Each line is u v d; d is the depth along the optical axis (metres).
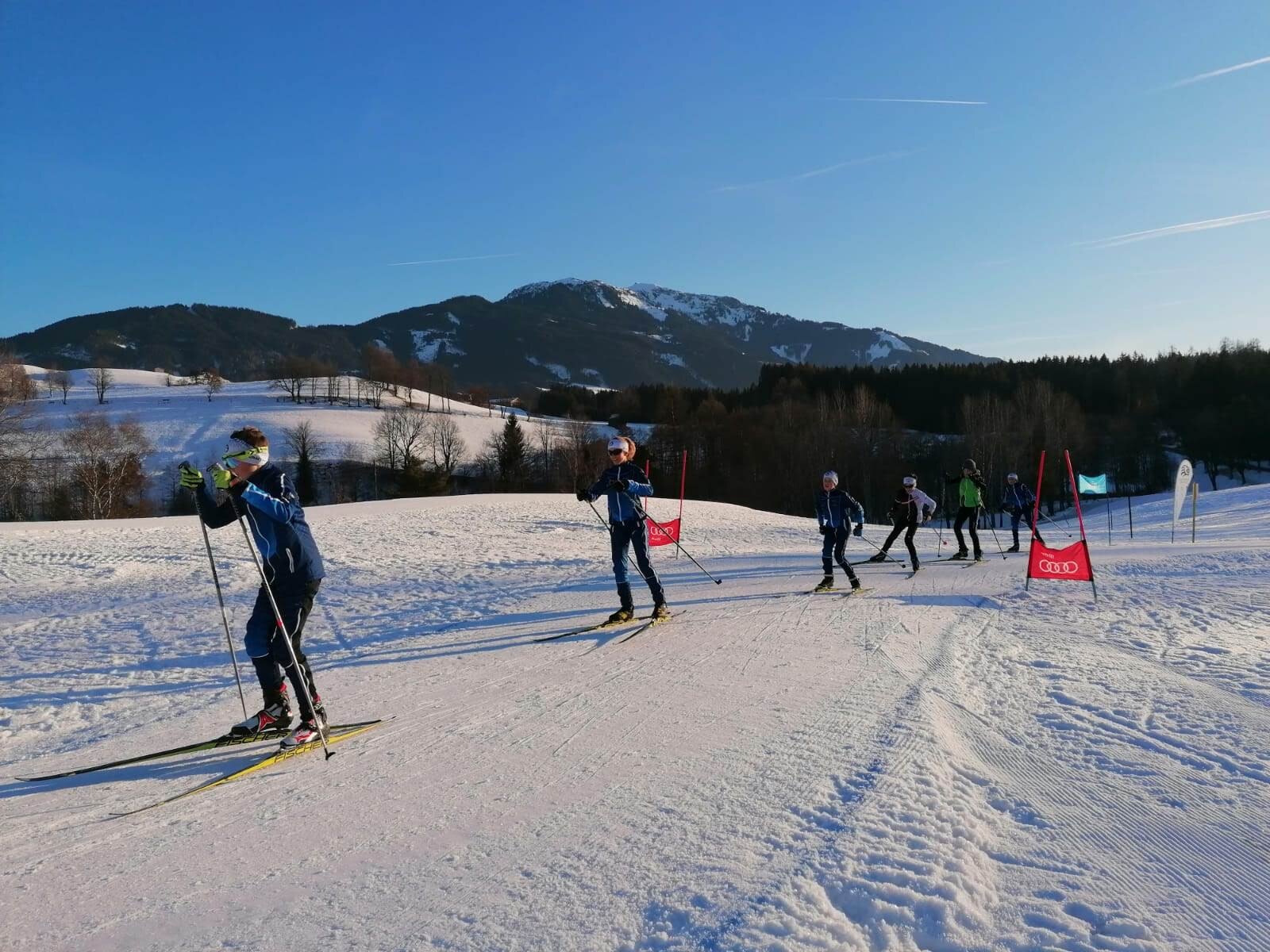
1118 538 22.92
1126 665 6.29
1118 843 3.20
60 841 3.44
